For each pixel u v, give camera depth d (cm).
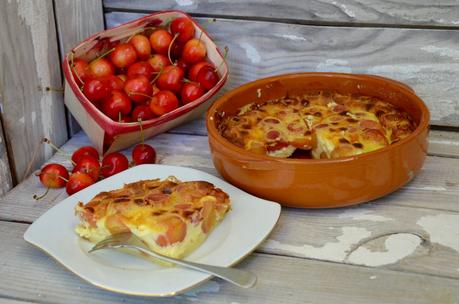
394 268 82
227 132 105
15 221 94
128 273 77
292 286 79
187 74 118
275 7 119
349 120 106
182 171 101
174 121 113
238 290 78
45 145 112
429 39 114
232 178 96
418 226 90
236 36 123
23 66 103
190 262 77
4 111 100
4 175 102
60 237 85
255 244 82
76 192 97
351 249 86
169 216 80
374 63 119
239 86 118
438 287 78
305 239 88
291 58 123
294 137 104
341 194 90
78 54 112
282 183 90
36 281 81
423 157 96
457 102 118
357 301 76
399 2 112
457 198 97
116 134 106
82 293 79
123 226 81
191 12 123
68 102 113
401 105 108
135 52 114
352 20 116
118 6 126
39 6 105
